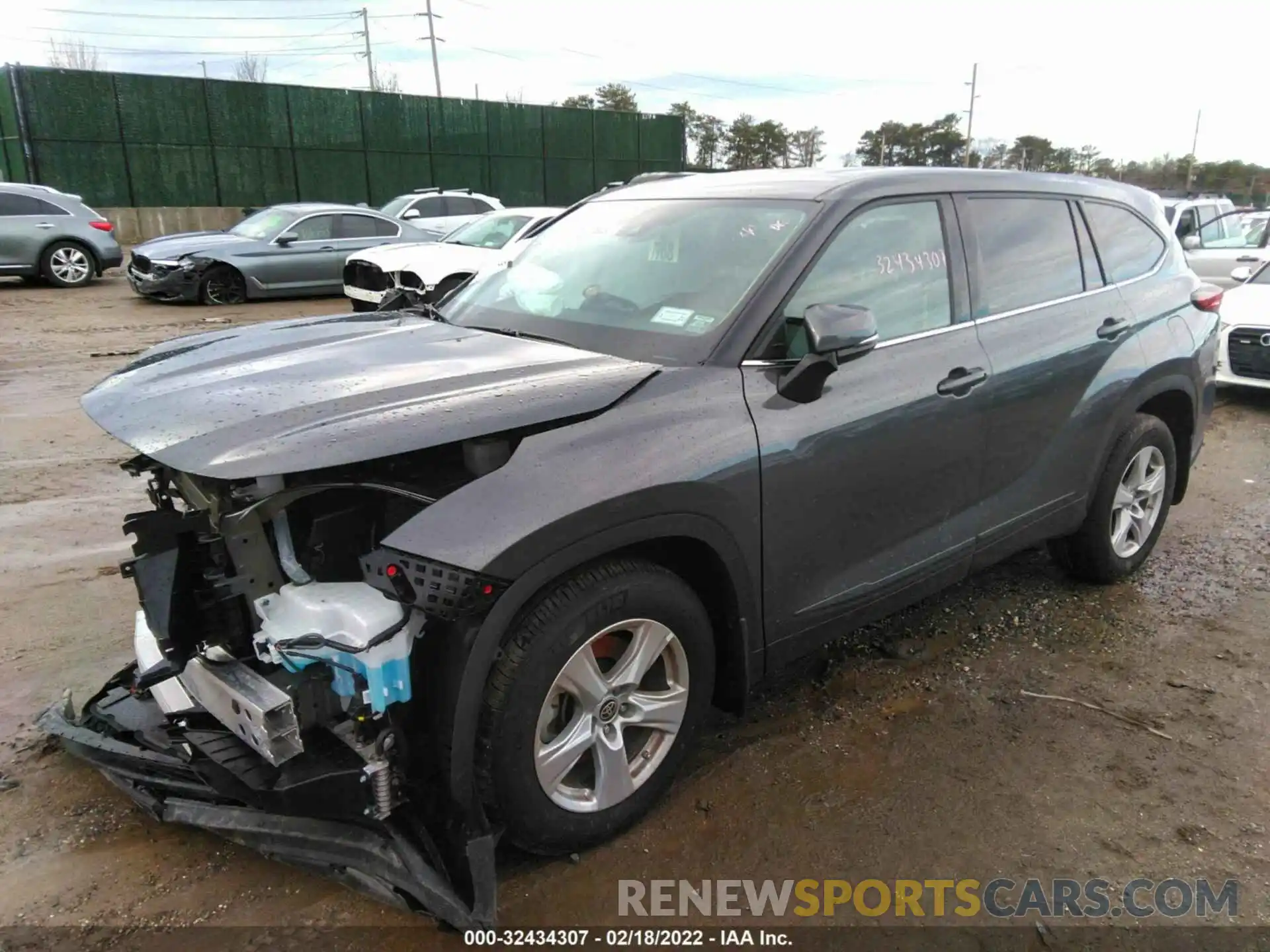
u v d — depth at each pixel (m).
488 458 2.25
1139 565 4.53
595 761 2.56
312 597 2.23
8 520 5.08
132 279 14.11
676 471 2.46
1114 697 3.47
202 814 2.49
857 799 2.88
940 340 3.26
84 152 24.05
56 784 2.90
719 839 2.70
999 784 2.95
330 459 2.08
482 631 2.17
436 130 29.61
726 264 3.03
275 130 26.77
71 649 3.69
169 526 2.53
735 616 2.76
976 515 3.47
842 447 2.88
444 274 10.74
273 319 12.76
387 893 2.31
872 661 3.73
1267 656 3.78
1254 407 8.20
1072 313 3.78
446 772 2.28
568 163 32.75
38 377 8.81
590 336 2.99
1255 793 2.92
